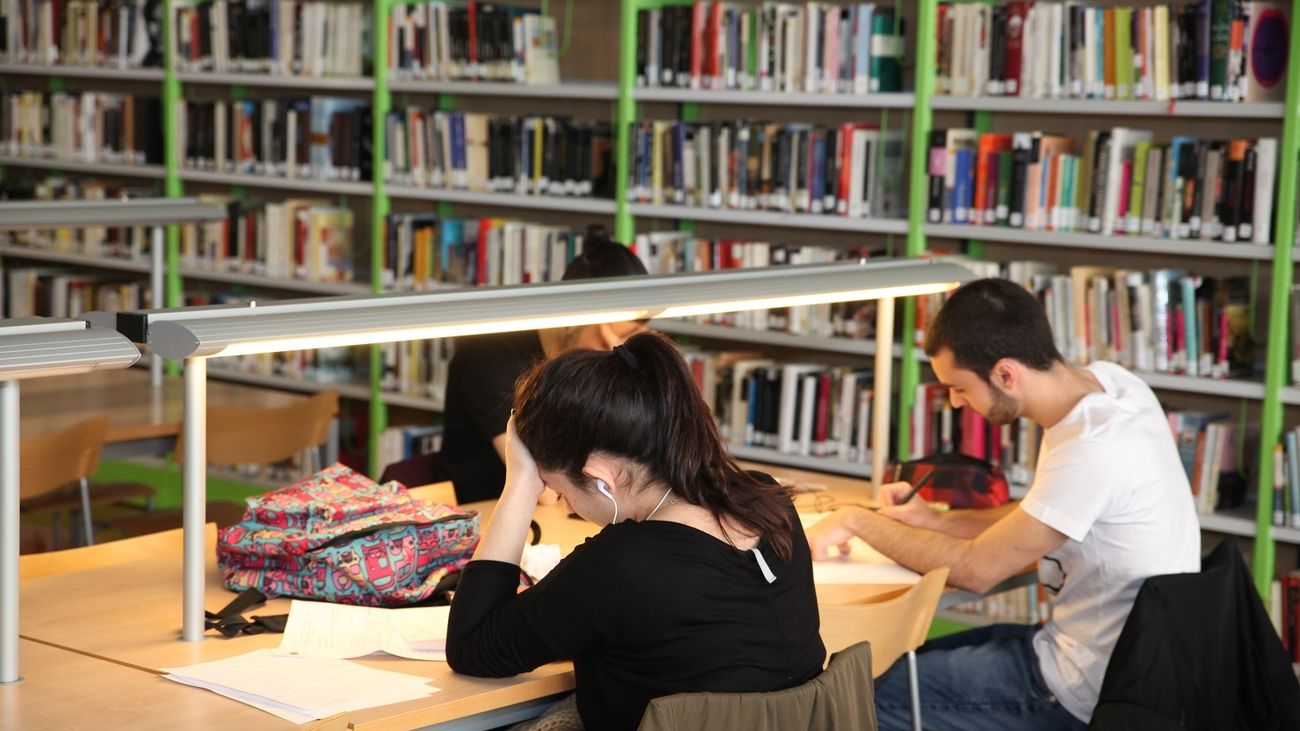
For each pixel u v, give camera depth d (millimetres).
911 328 4129
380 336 1900
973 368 2666
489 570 1993
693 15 4426
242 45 5508
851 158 4207
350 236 5520
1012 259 4340
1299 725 2480
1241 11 3570
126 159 5918
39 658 1995
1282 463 3607
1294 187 3527
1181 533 2582
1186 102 3650
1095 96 3801
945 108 4043
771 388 4371
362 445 5438
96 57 5930
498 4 5020
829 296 2521
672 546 1835
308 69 5352
